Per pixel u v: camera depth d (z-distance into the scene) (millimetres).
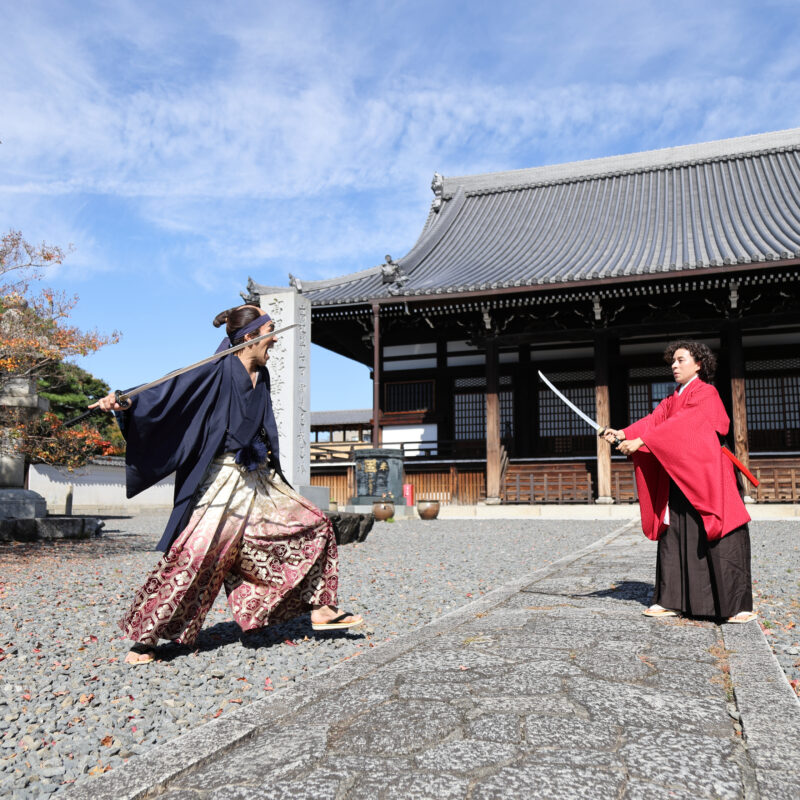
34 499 11305
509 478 21562
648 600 4637
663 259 20734
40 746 2547
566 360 23781
